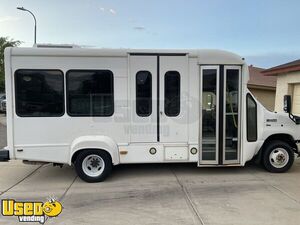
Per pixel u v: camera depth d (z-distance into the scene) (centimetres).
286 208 482
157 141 639
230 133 659
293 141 701
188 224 427
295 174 678
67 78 608
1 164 781
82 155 616
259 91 1938
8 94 593
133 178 648
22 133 602
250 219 442
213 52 639
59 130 611
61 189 584
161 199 524
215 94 646
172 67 632
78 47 625
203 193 552
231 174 674
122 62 620
